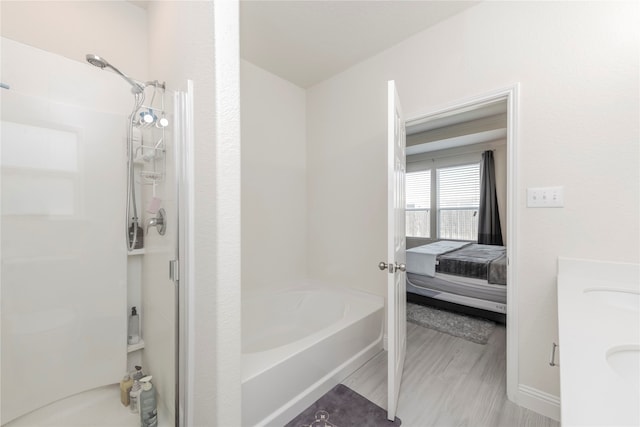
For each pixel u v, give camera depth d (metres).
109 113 1.46
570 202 1.40
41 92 1.28
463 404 1.55
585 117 1.37
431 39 1.95
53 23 1.49
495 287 2.70
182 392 1.12
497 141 4.43
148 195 1.46
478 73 1.72
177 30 1.24
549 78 1.47
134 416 1.33
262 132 2.55
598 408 0.46
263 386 1.30
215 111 0.92
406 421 1.42
